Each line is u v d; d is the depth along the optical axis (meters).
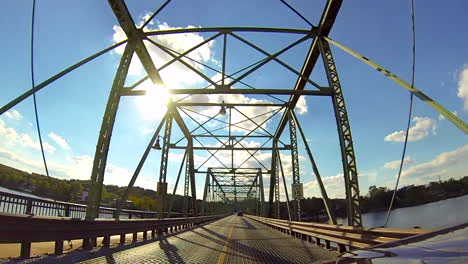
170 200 35.22
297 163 29.09
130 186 19.42
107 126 16.42
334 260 3.15
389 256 2.67
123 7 15.75
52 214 13.58
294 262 9.59
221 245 14.77
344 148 15.70
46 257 9.09
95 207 15.04
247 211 124.38
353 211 14.66
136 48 18.48
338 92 16.88
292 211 33.09
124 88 17.94
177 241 16.69
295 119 26.58
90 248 11.84
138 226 16.61
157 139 21.95
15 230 7.70
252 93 18.39
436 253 2.48
